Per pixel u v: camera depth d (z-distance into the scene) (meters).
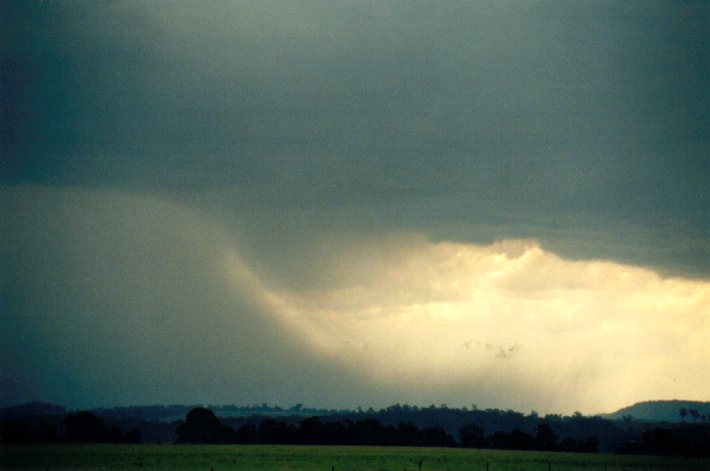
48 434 129.88
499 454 120.75
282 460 94.19
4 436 124.50
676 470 90.19
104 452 104.00
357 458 101.38
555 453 128.12
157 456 97.38
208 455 101.19
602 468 91.56
